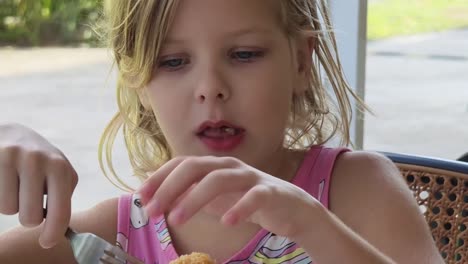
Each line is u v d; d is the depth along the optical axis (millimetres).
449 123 2195
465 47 2859
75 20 1829
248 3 702
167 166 588
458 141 2020
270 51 716
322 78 855
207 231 764
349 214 763
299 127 824
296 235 598
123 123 885
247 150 713
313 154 800
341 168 790
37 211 602
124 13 755
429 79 2699
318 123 847
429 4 2850
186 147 721
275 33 719
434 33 2854
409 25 2844
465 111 2307
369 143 1979
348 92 961
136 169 880
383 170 783
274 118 719
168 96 719
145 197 582
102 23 866
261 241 753
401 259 716
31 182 603
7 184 607
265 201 570
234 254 755
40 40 1897
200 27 698
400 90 2562
